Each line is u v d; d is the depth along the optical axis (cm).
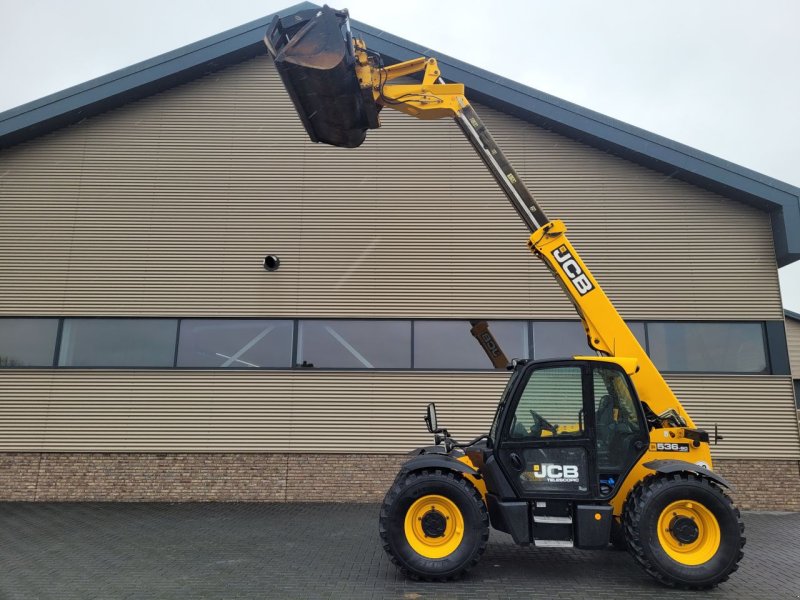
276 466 965
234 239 1036
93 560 603
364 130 611
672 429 558
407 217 1040
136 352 1006
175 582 526
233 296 1017
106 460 972
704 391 964
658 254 1019
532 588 510
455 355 998
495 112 1077
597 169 1050
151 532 736
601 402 561
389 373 988
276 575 547
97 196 1052
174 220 1044
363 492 955
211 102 1085
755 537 736
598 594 495
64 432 978
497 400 975
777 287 995
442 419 973
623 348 583
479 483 592
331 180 1054
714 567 501
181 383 990
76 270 1028
